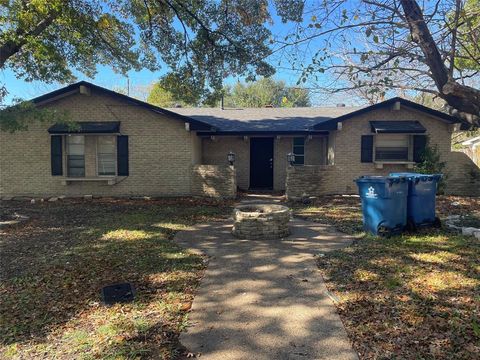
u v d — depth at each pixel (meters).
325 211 10.70
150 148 14.34
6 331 4.05
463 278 4.93
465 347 3.34
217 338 3.70
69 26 12.76
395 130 13.63
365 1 4.93
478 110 4.80
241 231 7.68
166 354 3.43
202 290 4.91
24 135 14.38
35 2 10.50
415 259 5.80
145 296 4.79
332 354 3.35
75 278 5.55
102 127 13.84
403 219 7.49
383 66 5.25
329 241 7.24
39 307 4.63
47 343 3.76
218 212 10.95
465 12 5.09
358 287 4.80
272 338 3.66
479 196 13.53
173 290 4.94
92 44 14.04
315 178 13.62
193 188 14.28
